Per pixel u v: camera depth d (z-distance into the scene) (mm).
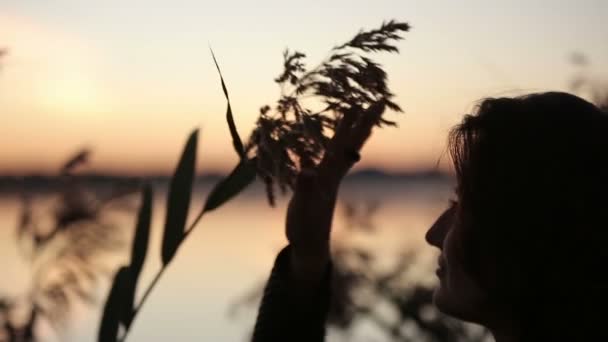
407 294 3076
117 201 1727
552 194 801
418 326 3020
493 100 873
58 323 1765
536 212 804
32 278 1801
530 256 808
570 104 840
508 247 818
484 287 843
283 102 1005
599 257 792
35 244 1798
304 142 1001
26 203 1838
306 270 1171
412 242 3154
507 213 814
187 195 1300
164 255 1311
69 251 1749
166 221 1301
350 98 992
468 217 854
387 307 3098
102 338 1319
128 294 1327
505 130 834
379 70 984
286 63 999
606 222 794
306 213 1108
